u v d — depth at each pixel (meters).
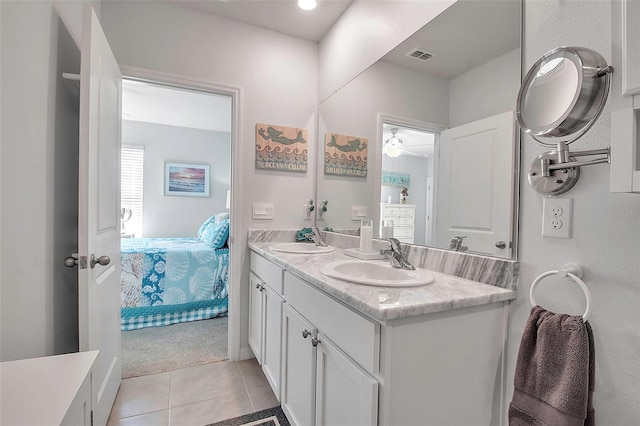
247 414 1.59
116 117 1.64
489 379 1.00
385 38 1.69
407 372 0.85
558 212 0.89
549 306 0.92
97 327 1.32
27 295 1.09
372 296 0.91
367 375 0.86
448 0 1.31
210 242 3.24
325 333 1.10
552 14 0.93
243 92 2.18
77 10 1.47
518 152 1.01
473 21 1.19
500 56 1.08
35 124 1.12
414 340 0.86
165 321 2.87
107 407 1.49
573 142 0.87
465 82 1.22
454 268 1.23
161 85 2.02
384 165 1.70
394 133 1.63
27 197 1.08
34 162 1.12
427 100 1.41
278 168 2.30
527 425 0.84
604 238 0.79
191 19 2.04
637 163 0.64
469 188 1.20
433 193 1.38
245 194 2.21
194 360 2.15
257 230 2.23
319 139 2.39
